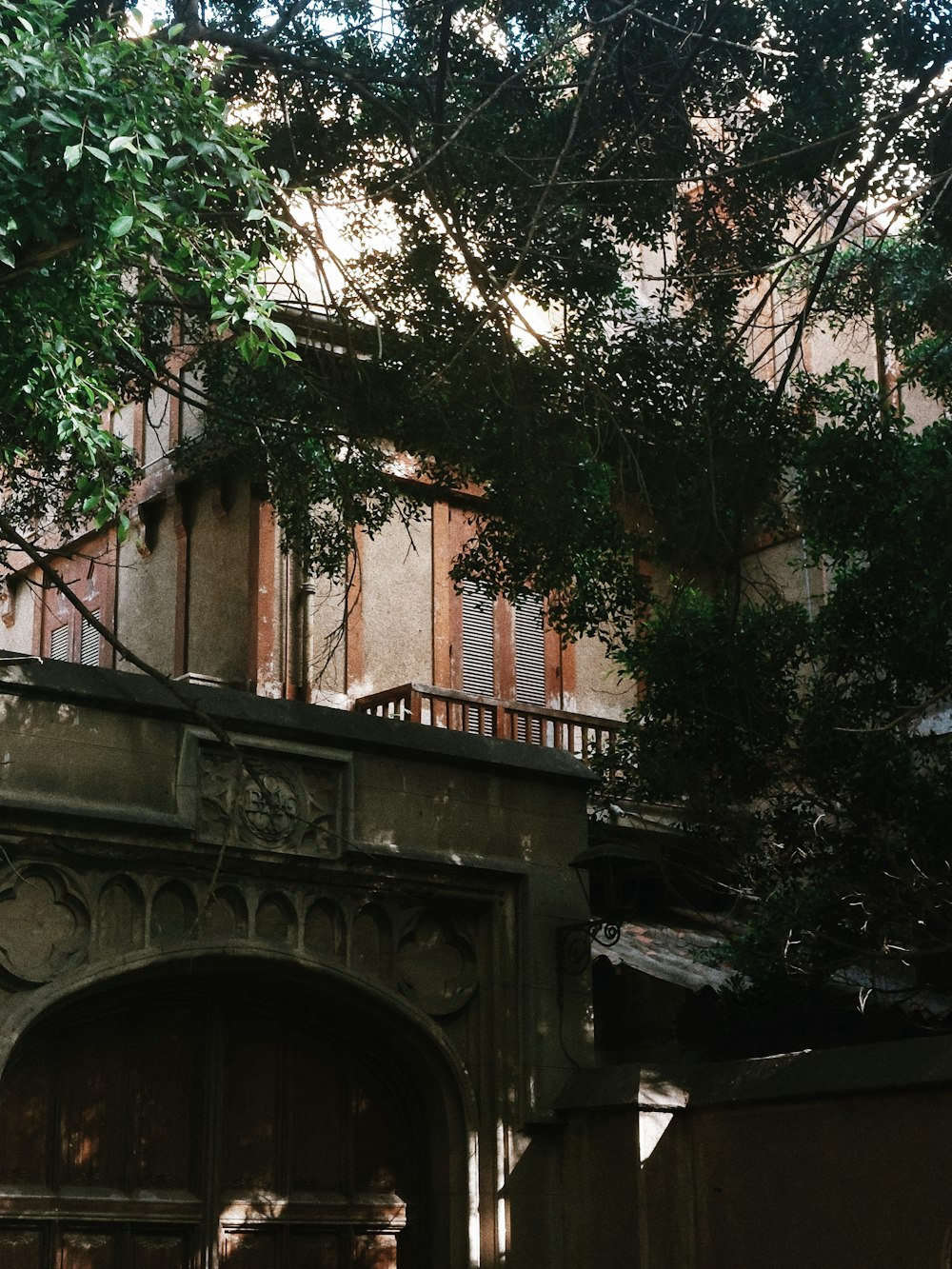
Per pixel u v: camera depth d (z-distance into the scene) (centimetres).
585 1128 1182
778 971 1416
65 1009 1062
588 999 1244
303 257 1658
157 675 961
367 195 1282
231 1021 1142
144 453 2012
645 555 1447
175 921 1096
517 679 1958
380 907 1187
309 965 1132
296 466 1415
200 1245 1084
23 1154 1036
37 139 761
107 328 876
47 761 1046
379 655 1845
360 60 1307
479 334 1285
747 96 1290
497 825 1245
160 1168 1089
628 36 1257
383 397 1331
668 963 1559
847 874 1383
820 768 1411
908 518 1400
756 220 1322
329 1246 1146
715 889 1633
